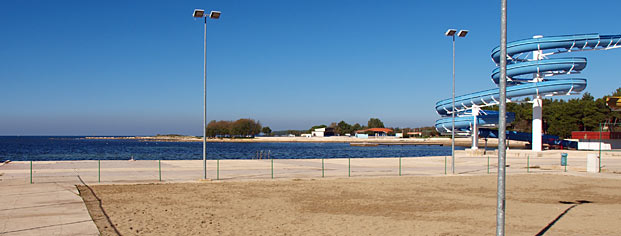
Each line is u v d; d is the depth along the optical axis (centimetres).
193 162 4416
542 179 2958
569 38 5356
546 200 2033
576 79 5234
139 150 11269
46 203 1758
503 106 977
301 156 8512
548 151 6031
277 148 13162
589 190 2402
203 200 1923
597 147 7550
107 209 1666
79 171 3241
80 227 1339
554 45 5428
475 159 5178
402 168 3806
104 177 2825
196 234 1291
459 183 2656
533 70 5481
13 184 2367
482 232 1338
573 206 1859
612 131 8031
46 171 3212
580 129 11712
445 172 3303
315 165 4109
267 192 2198
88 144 16788
